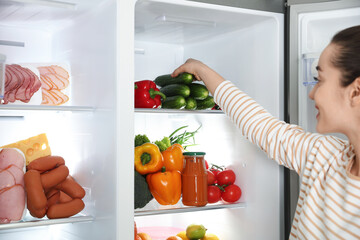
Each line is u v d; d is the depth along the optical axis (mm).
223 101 1438
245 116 1389
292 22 1538
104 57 1295
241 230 1721
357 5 1480
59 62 1564
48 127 1625
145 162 1517
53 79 1498
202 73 1503
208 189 1653
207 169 1737
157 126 1932
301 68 1538
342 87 1047
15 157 1285
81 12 1419
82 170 1474
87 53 1420
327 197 1119
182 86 1523
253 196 1660
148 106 1496
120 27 1219
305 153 1279
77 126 1514
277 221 1559
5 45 1557
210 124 1892
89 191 1414
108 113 1267
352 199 1055
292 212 1533
